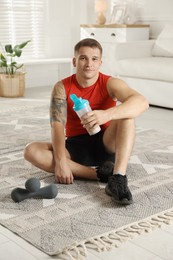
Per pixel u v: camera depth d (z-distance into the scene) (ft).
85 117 5.43
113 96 6.40
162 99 11.76
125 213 5.34
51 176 6.63
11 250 4.48
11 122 10.21
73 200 5.72
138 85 12.33
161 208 5.49
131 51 13.09
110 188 5.67
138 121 10.49
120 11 16.10
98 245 4.53
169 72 11.40
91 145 6.69
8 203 5.61
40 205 5.56
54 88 6.46
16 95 13.66
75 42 17.75
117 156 5.94
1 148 8.09
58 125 6.31
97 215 5.27
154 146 8.34
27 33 16.39
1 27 15.64
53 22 16.96
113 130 6.23
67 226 4.98
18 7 15.90
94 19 17.81
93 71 6.15
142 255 4.39
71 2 17.20
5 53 15.87
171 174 6.79
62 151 6.26
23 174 6.71
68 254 4.36
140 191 6.05
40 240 4.65
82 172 6.40
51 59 16.61
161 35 13.43
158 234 4.83
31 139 8.75
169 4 14.87
